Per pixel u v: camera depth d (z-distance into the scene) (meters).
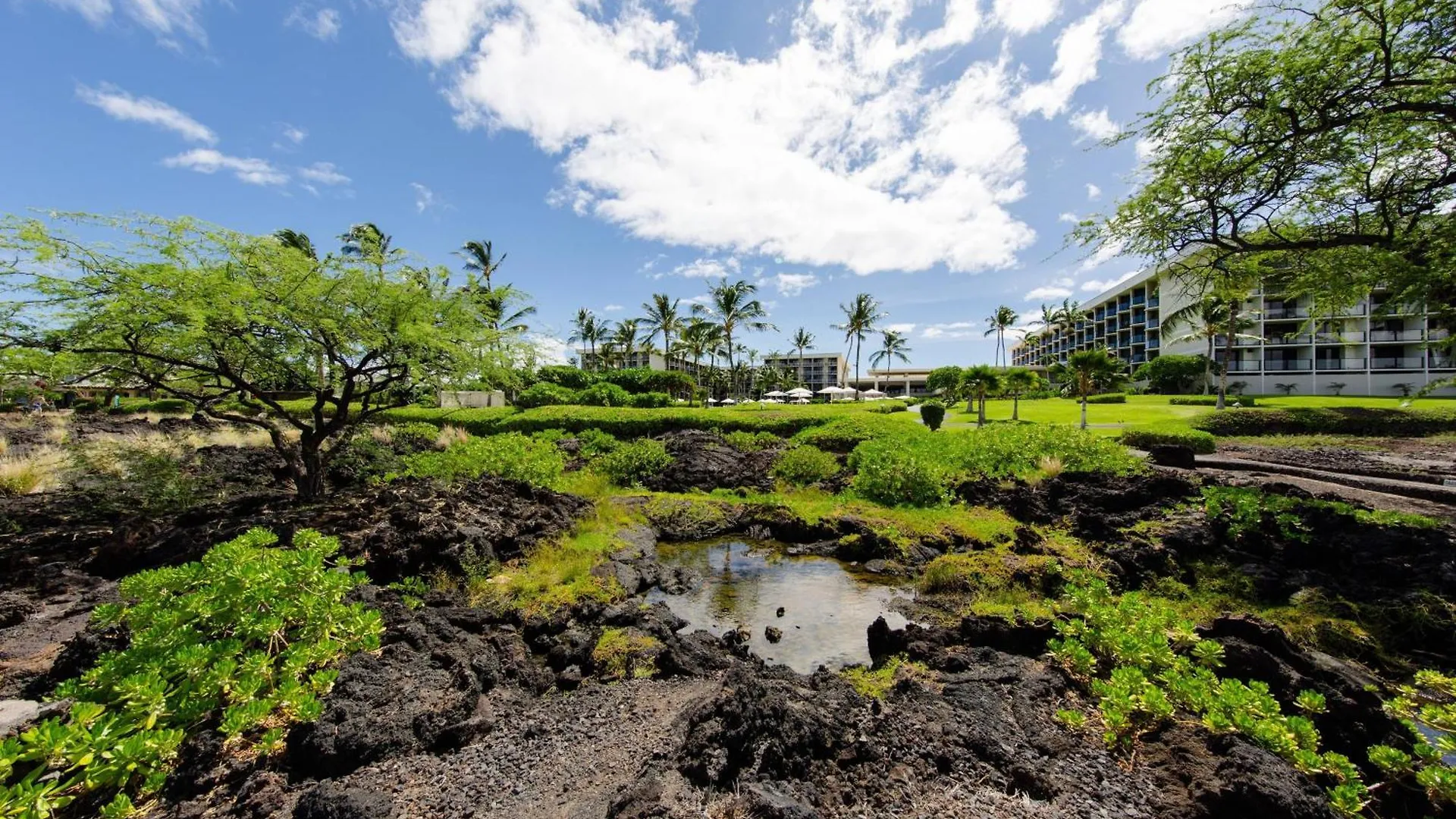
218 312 6.48
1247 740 2.95
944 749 3.18
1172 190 7.77
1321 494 8.51
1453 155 6.80
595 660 4.71
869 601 6.60
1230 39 6.81
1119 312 56.94
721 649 5.10
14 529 7.09
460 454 10.35
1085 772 2.96
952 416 33.56
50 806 2.30
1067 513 8.76
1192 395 36.78
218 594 3.52
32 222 5.99
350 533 6.51
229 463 11.22
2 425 16.14
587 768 3.16
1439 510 8.60
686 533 9.45
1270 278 9.52
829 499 10.97
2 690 3.78
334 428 8.53
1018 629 4.71
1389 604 5.37
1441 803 2.71
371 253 7.98
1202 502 8.05
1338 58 6.22
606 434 16.67
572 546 7.45
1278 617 5.61
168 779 2.83
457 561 6.14
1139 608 4.68
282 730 3.19
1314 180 7.56
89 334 6.52
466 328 8.50
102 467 8.43
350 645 3.86
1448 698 4.13
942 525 8.62
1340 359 39.84
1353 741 3.30
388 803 2.72
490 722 3.57
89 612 5.12
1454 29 5.82
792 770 2.94
